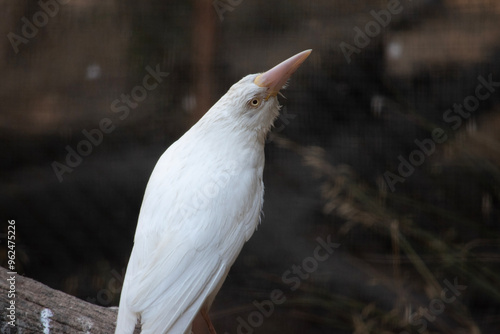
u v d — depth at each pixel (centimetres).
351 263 1133
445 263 1038
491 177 1134
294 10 1245
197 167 627
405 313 991
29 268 1140
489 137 1162
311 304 1114
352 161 1194
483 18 1220
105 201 1193
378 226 1103
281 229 1186
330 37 1227
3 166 1191
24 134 1197
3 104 1202
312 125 1229
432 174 1166
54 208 1180
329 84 1234
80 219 1181
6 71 1216
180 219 596
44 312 609
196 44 1214
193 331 966
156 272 571
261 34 1226
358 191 1078
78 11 1236
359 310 1061
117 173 1198
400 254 1113
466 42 1213
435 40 1222
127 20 1232
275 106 676
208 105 1195
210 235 598
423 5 1243
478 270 1026
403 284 1072
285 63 667
